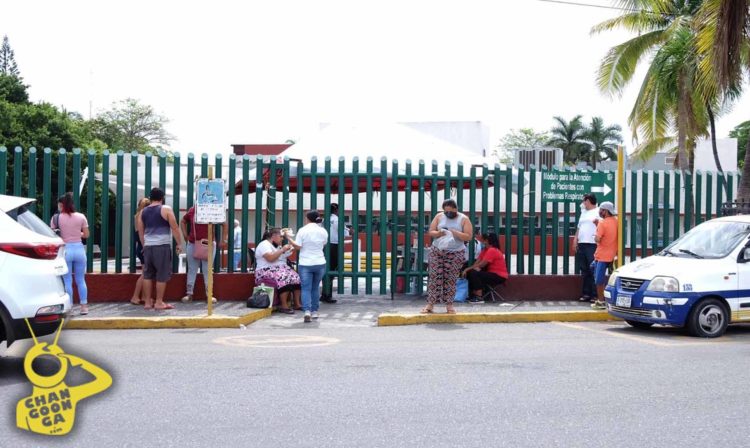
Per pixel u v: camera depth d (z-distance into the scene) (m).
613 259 11.98
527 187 13.62
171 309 11.62
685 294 9.85
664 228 13.62
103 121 55.66
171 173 13.74
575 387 6.81
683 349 8.89
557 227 13.42
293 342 9.30
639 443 5.18
